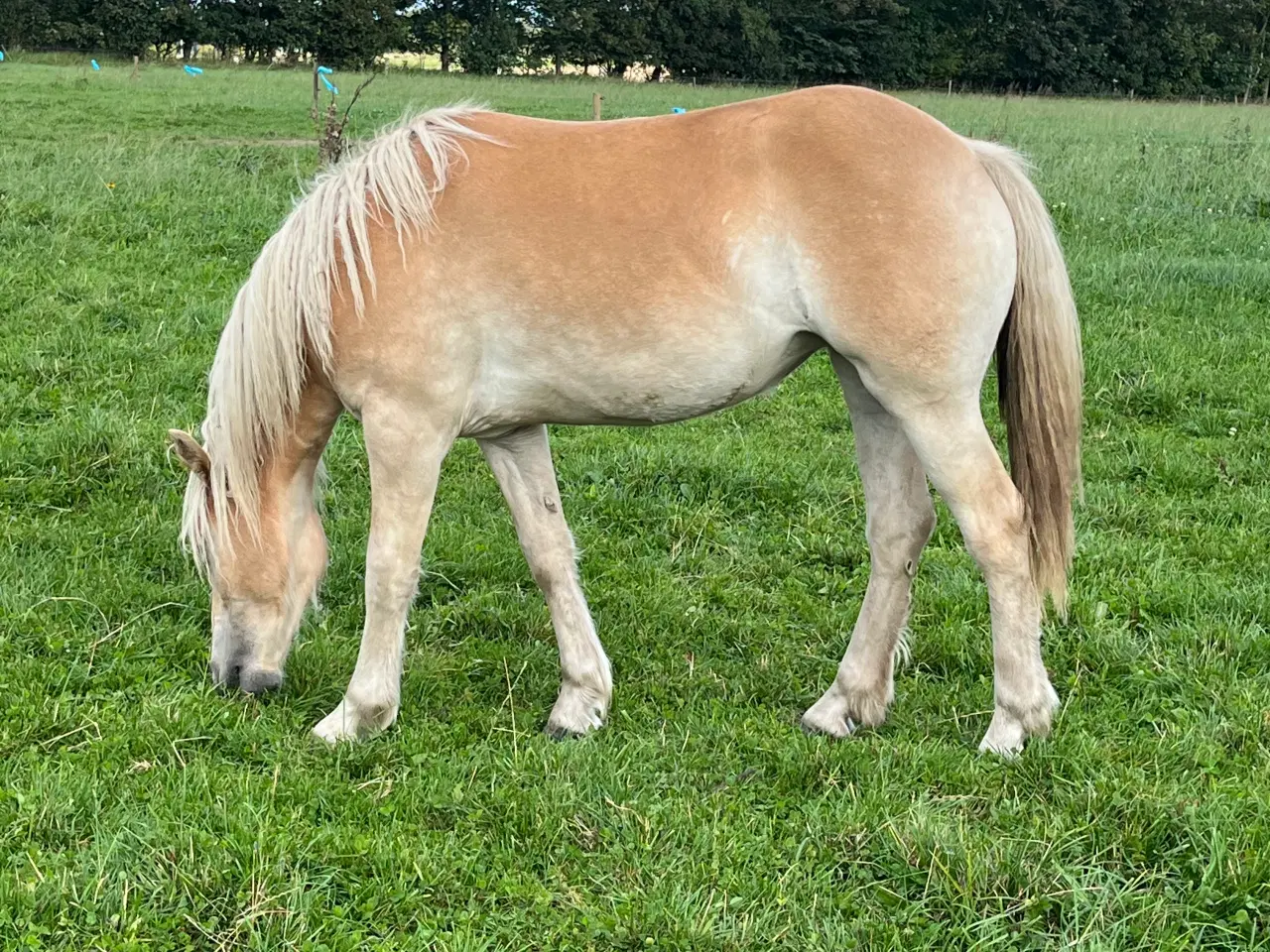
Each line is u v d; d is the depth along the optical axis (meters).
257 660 3.51
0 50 41.50
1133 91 51.44
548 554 3.57
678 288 3.05
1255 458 5.77
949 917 2.63
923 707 3.68
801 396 6.89
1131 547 4.78
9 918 2.45
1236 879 2.63
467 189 3.11
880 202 2.97
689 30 51.69
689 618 4.27
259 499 3.42
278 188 11.78
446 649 4.04
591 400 3.22
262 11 48.22
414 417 3.17
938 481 3.15
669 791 3.10
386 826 2.88
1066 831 2.85
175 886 2.56
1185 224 11.50
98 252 9.08
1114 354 7.34
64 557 4.39
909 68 52.34
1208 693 3.60
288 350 3.24
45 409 5.85
